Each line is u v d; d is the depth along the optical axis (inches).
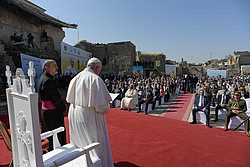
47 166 54.6
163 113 269.6
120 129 175.8
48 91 93.7
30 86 52.4
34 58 485.4
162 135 163.9
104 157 73.0
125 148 128.5
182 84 593.0
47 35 791.7
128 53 1146.7
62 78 584.7
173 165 103.7
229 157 115.0
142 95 284.7
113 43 1179.9
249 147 134.3
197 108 210.1
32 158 55.1
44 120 96.7
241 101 186.2
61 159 57.6
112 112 275.3
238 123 183.6
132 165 103.3
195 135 165.3
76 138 77.6
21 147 62.9
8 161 105.9
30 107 51.4
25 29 680.4
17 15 636.7
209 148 132.2
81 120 72.4
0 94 304.3
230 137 160.4
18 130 62.7
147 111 272.4
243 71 1348.4
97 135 71.7
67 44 684.7
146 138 150.1
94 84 68.7
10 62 455.2
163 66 1330.0
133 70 1149.1
